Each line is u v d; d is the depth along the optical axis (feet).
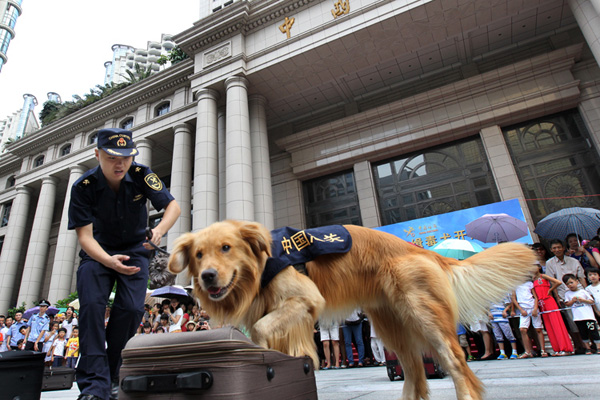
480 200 48.19
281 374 5.64
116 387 8.52
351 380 16.08
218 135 56.90
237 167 48.39
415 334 7.79
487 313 8.43
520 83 48.39
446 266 8.63
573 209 29.81
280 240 8.13
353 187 56.80
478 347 26.30
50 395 15.47
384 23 47.16
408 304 7.66
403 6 46.03
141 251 9.19
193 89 56.85
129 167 9.02
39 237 72.54
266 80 55.01
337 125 56.80
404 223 42.98
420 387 8.53
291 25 53.83
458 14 46.44
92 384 7.46
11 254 76.54
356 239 8.57
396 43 50.31
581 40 48.57
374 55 52.13
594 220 28.76
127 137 8.64
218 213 52.70
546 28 50.01
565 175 44.91
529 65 47.44
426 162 52.90
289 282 7.41
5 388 8.63
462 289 8.46
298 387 6.06
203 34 57.62
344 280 8.20
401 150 53.62
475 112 49.34
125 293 8.63
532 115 47.57
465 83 50.19
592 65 46.39
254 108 56.39
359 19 48.37
